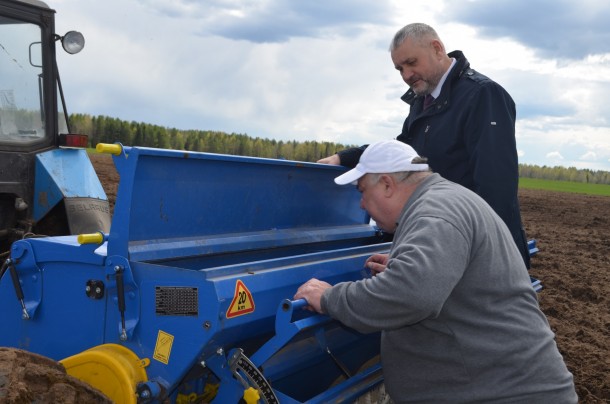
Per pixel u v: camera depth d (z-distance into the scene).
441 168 3.71
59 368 2.49
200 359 2.55
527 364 2.46
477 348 2.46
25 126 4.89
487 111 3.52
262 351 2.54
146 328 2.56
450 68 3.68
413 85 3.74
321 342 3.05
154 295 2.53
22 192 4.88
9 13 4.65
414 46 3.62
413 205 2.56
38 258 2.84
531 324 2.52
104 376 2.53
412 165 2.68
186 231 2.94
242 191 3.21
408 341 2.59
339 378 3.48
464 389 2.50
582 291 8.29
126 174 2.57
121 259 2.59
